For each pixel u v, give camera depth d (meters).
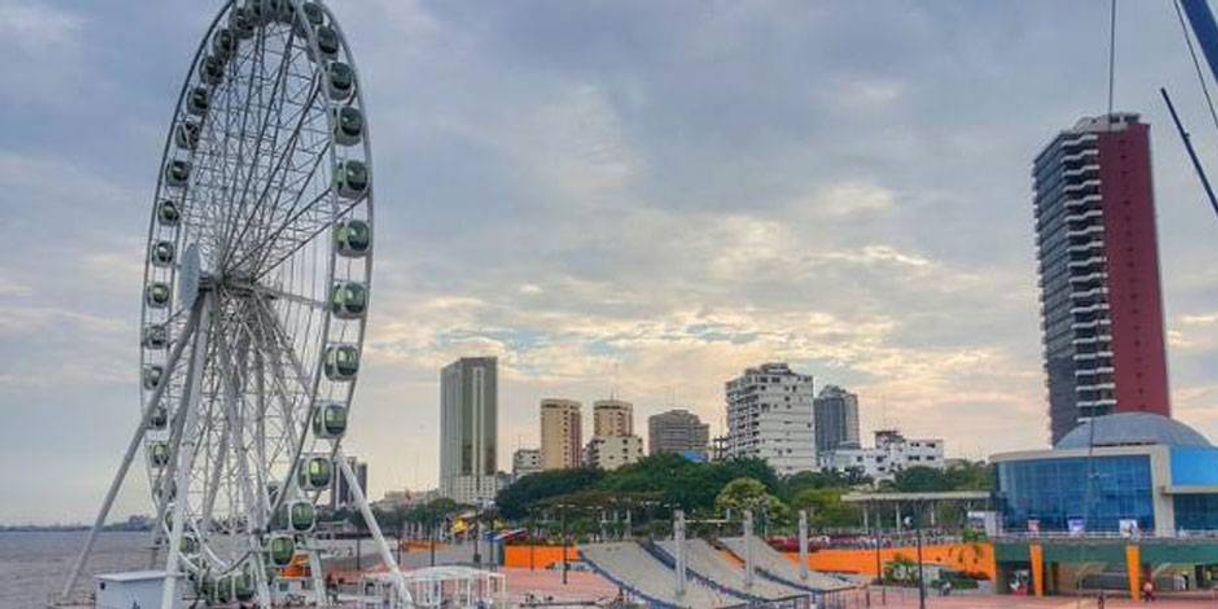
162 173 100.44
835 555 153.50
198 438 87.38
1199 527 135.38
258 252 86.19
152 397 90.50
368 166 84.50
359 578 117.69
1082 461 141.00
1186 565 133.75
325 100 83.12
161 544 98.88
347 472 89.38
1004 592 134.25
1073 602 122.56
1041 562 132.12
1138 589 127.12
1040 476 144.12
